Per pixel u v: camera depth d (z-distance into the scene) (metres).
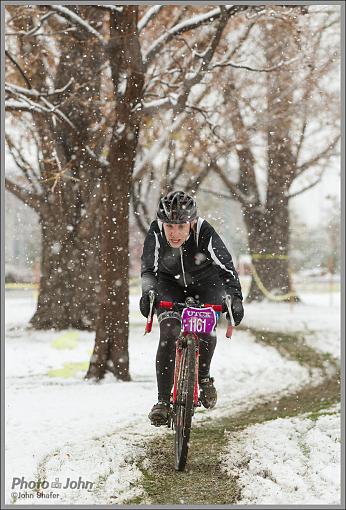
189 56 16.55
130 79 12.46
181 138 19.95
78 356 15.52
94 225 20.22
